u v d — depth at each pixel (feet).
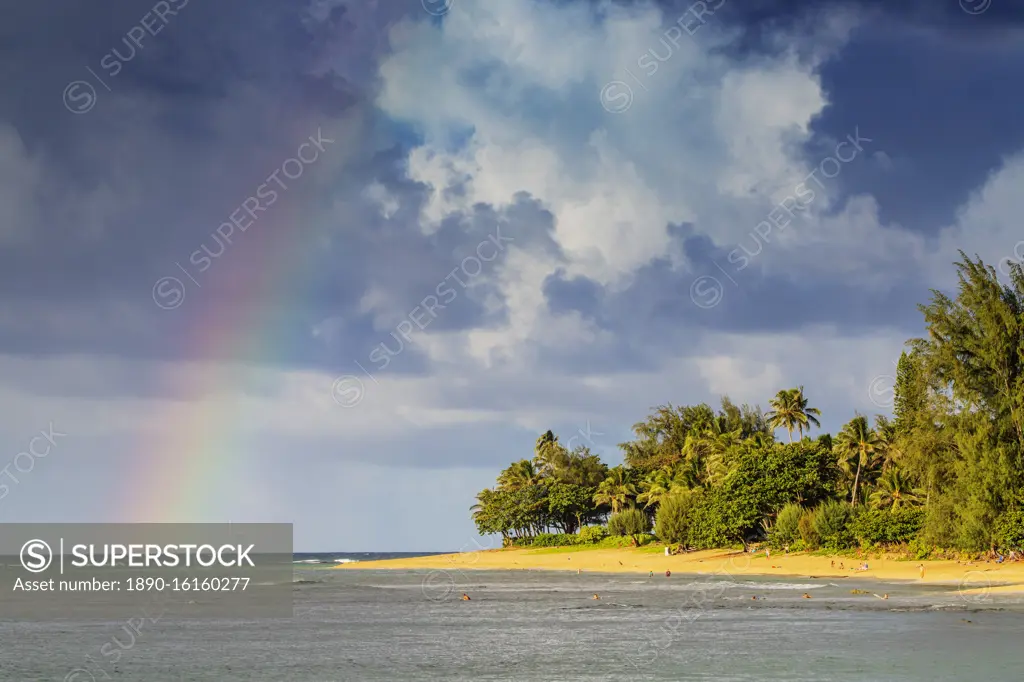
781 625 151.02
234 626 174.29
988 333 229.04
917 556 271.69
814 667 106.63
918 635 131.95
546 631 154.20
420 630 159.94
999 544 225.35
